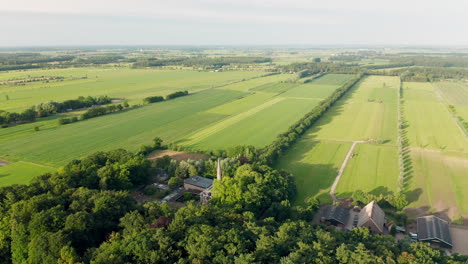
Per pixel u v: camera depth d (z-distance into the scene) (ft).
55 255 285.43
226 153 621.31
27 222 328.90
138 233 306.96
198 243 277.85
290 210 409.08
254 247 289.53
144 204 380.58
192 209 354.95
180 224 312.50
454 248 363.15
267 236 298.35
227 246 277.85
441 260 282.97
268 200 427.33
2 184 503.20
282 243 292.40
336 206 431.84
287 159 625.00
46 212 325.42
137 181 506.89
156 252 270.05
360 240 326.03
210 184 494.59
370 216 378.53
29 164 583.58
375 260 266.36
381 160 616.80
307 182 529.45
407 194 488.85
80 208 351.87
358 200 456.86
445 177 542.57
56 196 389.80
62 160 602.03
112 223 347.56
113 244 288.71
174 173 531.50
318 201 440.04
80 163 517.14
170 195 481.05
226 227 320.29
